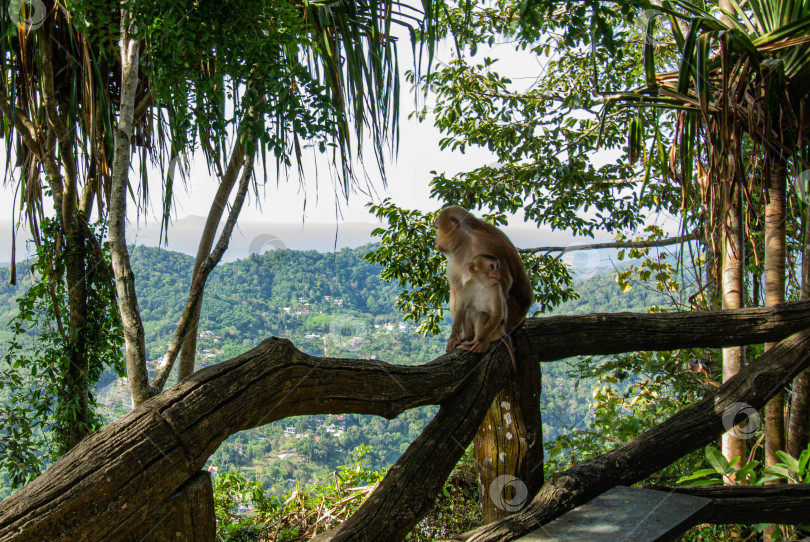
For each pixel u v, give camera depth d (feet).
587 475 9.62
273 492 19.07
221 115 11.96
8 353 20.88
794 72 13.39
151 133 19.72
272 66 11.34
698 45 12.33
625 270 24.44
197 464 6.01
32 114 19.07
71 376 20.86
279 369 6.87
